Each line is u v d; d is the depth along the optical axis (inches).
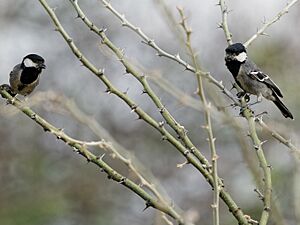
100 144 193.6
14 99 212.1
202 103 176.4
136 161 207.5
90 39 742.5
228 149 589.9
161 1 185.5
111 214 668.7
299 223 188.9
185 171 700.7
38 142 692.1
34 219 627.2
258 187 196.2
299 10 546.6
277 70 483.2
